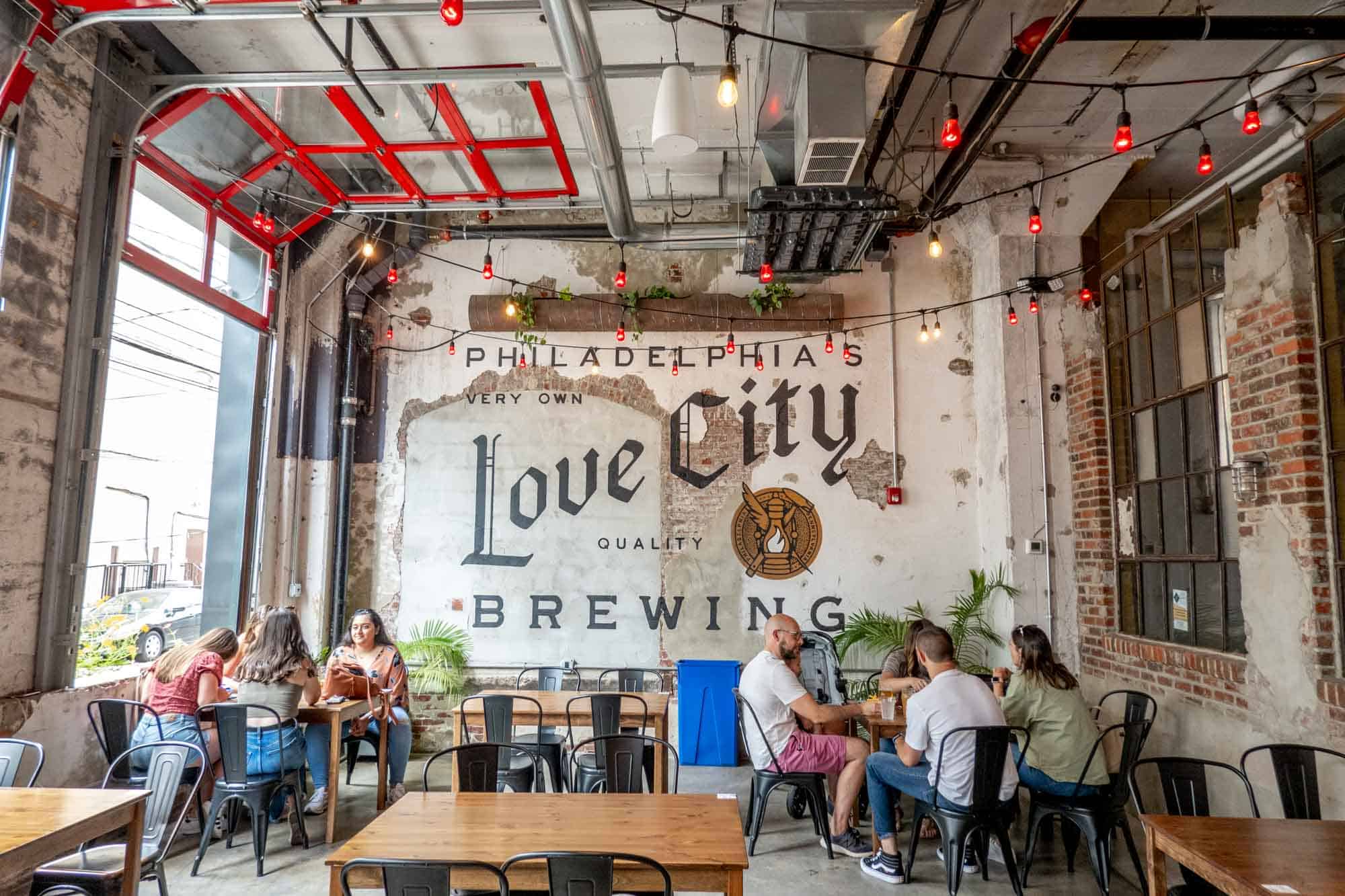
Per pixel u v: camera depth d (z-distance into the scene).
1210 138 6.64
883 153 6.75
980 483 7.28
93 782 4.80
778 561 7.32
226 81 4.86
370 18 4.76
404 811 3.08
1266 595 4.35
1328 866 2.49
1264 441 4.41
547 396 7.57
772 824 5.24
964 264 7.56
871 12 4.00
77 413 4.80
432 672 7.07
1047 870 4.53
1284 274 4.27
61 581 4.69
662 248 7.07
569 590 7.36
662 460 7.47
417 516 7.48
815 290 7.52
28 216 4.46
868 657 7.18
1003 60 5.59
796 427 7.45
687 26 4.85
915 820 4.34
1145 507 5.81
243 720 4.43
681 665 6.79
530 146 5.82
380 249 7.46
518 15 4.74
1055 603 6.63
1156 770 5.31
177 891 4.14
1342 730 3.82
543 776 5.57
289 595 7.09
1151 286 5.78
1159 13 5.19
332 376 7.41
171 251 5.91
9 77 4.25
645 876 2.57
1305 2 5.04
